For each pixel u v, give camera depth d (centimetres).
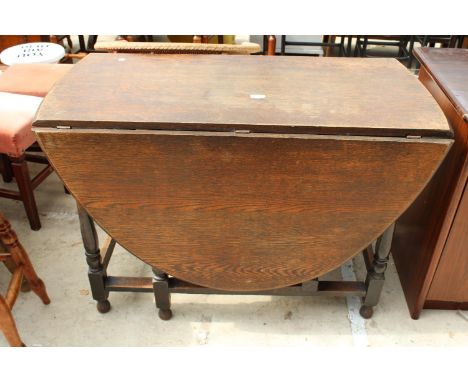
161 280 167
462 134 137
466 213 146
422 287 168
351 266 207
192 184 133
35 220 225
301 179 130
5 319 149
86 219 156
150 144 125
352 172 129
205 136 122
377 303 179
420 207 174
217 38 358
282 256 149
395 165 127
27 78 241
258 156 126
